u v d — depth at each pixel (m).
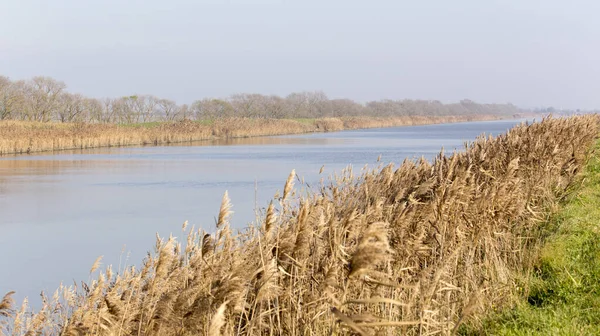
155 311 6.93
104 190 33.41
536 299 10.02
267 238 7.30
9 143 57.31
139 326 6.95
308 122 125.62
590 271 10.69
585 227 13.42
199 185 35.00
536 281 10.48
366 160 47.47
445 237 9.78
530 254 11.14
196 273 7.55
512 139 18.28
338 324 6.68
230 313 6.62
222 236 7.54
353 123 141.50
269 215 7.26
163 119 104.62
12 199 30.33
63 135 64.19
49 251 19.89
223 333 6.66
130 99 94.31
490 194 10.71
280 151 60.25
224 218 7.30
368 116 173.88
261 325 7.04
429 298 7.54
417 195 10.80
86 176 39.59
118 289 8.06
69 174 40.66
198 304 6.60
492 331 8.54
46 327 9.38
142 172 41.75
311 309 7.27
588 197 16.91
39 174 40.62
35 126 67.88
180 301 6.83
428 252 9.32
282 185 34.00
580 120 30.78
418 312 8.03
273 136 99.12
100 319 7.20
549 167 16.59
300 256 7.45
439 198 9.63
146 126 85.00
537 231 12.95
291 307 7.41
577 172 18.80
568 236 12.70
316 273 7.51
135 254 19.31
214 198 30.09
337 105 164.12
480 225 10.41
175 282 7.74
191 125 85.38
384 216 9.37
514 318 9.02
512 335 8.32
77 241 21.34
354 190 11.95
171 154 57.31
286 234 7.51
